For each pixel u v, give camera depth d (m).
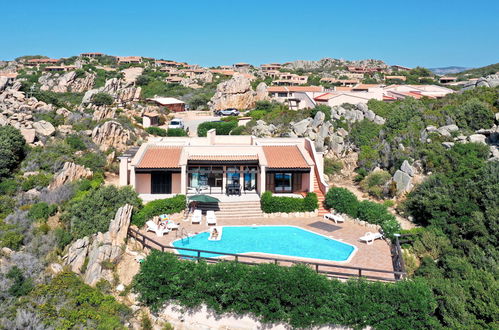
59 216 29.12
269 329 19.55
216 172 36.12
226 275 19.91
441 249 25.75
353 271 22.44
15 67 189.88
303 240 27.72
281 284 19.19
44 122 43.78
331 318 18.75
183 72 181.38
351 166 46.38
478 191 29.64
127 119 64.44
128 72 165.62
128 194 30.16
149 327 20.48
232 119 80.31
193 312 20.48
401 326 18.47
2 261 23.50
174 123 77.56
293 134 55.19
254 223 31.47
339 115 56.25
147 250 25.27
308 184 37.53
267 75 193.00
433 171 36.94
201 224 30.61
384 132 48.84
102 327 19.22
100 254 23.86
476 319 19.36
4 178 32.84
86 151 43.50
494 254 24.00
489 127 46.19
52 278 23.16
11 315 19.45
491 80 64.31
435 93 85.50
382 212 30.78
